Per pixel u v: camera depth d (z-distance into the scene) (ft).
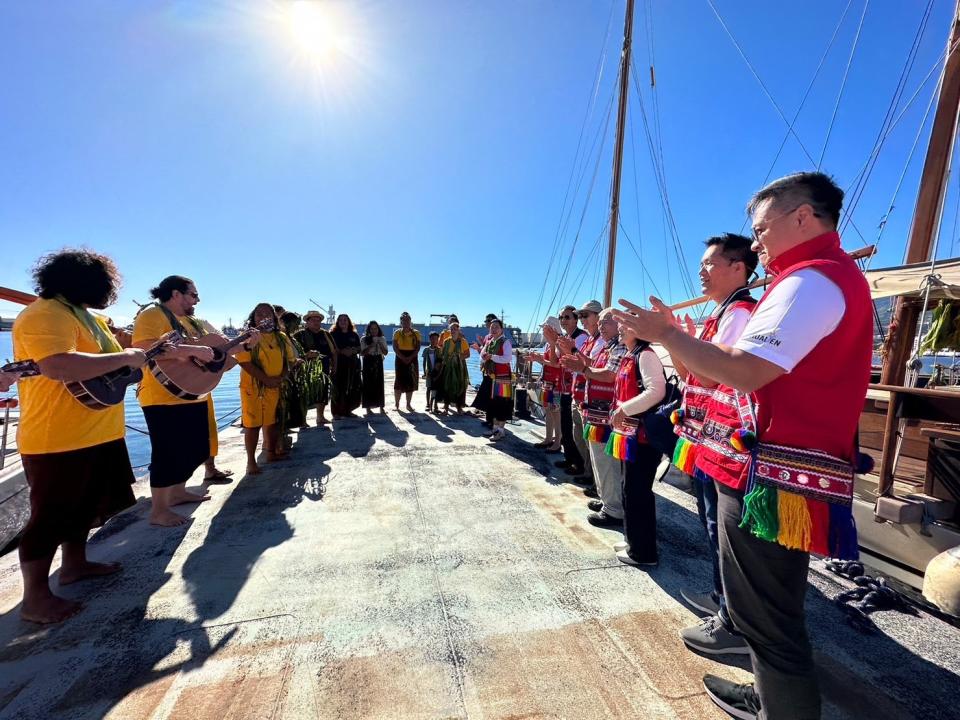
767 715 3.86
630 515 7.66
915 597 6.77
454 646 5.61
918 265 7.99
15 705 4.63
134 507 10.27
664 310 4.27
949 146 13.11
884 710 4.68
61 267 6.21
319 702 4.72
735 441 3.77
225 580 7.12
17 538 8.42
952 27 13.12
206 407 9.95
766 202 3.93
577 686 5.00
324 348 20.51
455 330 23.77
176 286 9.70
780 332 3.29
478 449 15.79
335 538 8.69
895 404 7.22
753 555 3.78
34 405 6.11
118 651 5.47
